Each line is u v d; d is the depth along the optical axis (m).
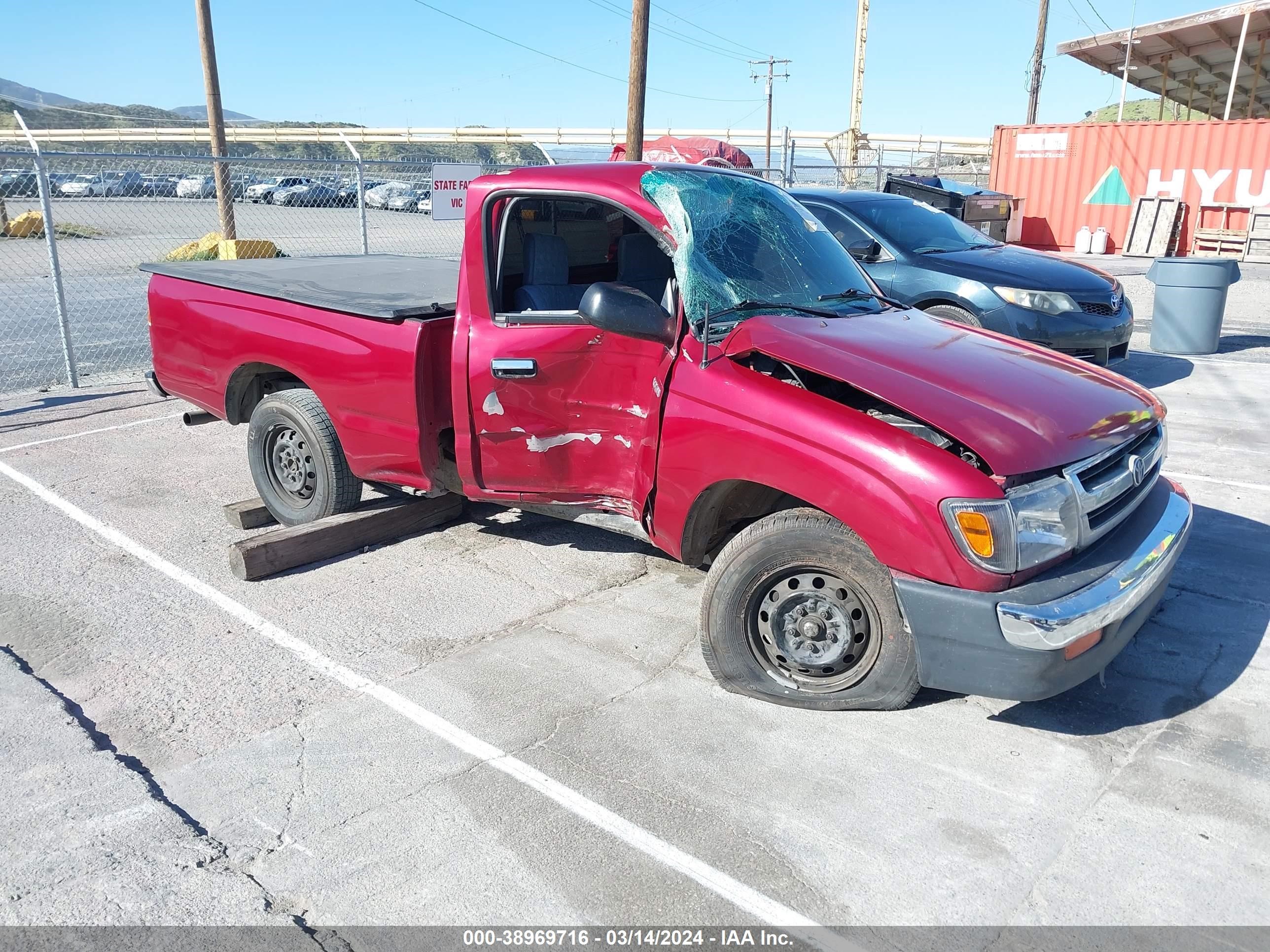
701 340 3.65
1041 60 33.78
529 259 4.38
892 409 3.46
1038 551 3.02
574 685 3.72
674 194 3.96
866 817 2.93
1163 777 3.10
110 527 5.41
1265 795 3.01
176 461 6.66
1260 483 5.96
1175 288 10.03
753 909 2.56
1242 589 4.47
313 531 4.89
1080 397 3.44
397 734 3.39
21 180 13.56
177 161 9.45
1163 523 3.45
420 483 4.69
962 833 2.85
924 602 3.07
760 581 3.46
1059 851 2.77
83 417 7.88
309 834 2.86
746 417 3.41
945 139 49.38
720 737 3.36
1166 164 21.50
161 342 5.84
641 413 3.91
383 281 5.65
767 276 4.04
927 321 4.23
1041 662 2.98
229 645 4.05
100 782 3.09
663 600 4.50
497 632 4.18
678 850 2.79
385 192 23.31
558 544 5.20
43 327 12.57
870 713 3.50
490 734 3.39
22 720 3.44
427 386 4.48
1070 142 22.73
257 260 6.79
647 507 3.93
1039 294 7.71
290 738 3.37
